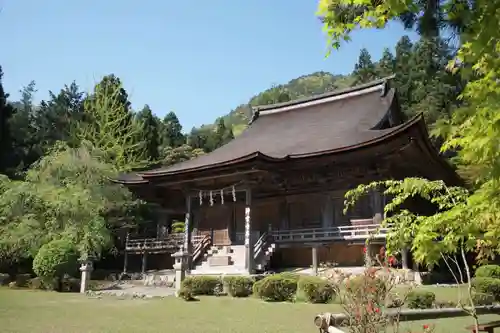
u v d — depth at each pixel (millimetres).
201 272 24625
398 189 5699
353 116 30172
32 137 54594
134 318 12562
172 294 19047
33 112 71938
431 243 4414
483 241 4723
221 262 25156
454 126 3592
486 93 3240
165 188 31516
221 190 26719
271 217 28422
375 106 30172
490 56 3119
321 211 26109
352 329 5852
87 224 24984
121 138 45844
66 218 24844
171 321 12008
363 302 5969
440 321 11250
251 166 23969
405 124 20047
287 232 25094
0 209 25141
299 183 26781
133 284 24719
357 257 23172
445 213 4324
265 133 33781
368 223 24031
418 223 5145
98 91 48031
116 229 30312
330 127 29812
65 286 21516
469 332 9727
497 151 3119
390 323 6793
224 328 10844
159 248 29141
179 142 61875
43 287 21828
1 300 16578
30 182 27188
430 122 47812
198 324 11469
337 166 25094
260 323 11555
